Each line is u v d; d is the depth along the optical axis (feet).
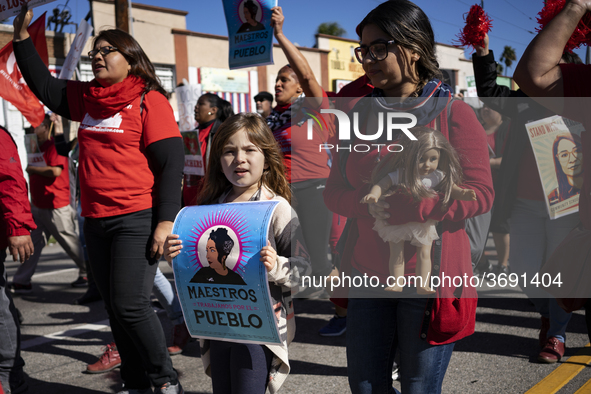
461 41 8.23
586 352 9.89
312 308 14.17
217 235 5.23
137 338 7.52
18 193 8.42
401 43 4.86
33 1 7.99
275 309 5.54
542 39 4.75
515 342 10.62
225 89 55.88
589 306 5.43
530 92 4.86
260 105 20.02
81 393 9.09
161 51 51.13
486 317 12.40
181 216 5.54
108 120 7.48
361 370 5.35
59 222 16.97
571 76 4.75
